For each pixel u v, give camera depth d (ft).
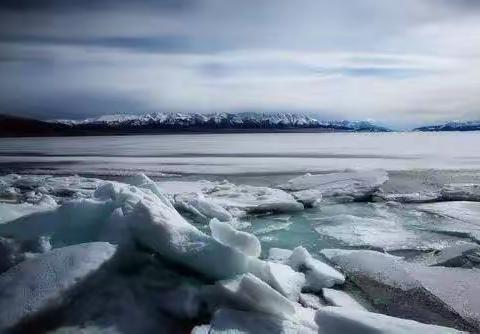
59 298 15.40
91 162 106.32
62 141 303.07
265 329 15.23
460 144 225.76
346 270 24.52
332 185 53.83
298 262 23.88
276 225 36.83
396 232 33.88
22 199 43.45
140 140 324.39
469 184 59.88
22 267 17.02
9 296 15.35
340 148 183.73
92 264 16.90
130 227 18.88
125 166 93.71
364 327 14.51
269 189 52.06
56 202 40.75
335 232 34.04
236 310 16.38
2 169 88.02
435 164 98.22
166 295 17.21
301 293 21.02
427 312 19.08
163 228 18.42
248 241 20.24
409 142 258.37
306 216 40.68
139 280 17.67
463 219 38.60
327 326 15.12
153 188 28.50
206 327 15.39
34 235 20.12
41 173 79.66
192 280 18.25
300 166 93.61
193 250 18.07
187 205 40.29
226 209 41.60
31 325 14.60
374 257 25.93
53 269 16.61
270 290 16.21
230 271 18.02
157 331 15.75
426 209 43.60
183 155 134.62
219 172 80.48
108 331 14.97
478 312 18.90
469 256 26.45
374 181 54.29
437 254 27.94
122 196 21.61
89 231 20.79
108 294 16.42
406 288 21.63
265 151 159.43
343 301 19.94
